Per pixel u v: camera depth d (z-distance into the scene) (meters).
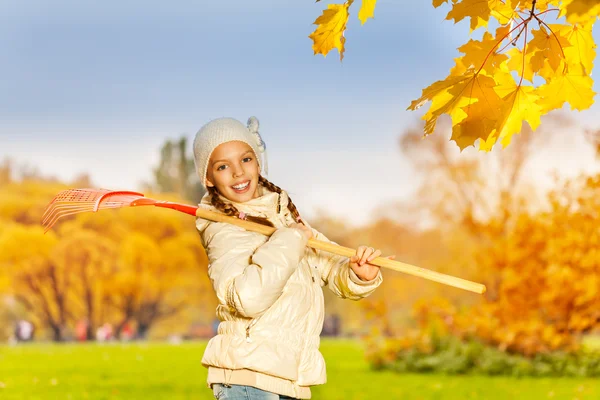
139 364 14.76
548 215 13.18
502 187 22.70
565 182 12.97
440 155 29.03
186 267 45.88
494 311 13.49
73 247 44.66
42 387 10.93
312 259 3.88
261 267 3.25
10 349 19.50
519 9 3.23
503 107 3.22
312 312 3.57
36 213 46.16
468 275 18.06
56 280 45.97
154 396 10.01
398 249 35.19
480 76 3.19
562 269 12.59
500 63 3.23
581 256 12.51
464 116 3.25
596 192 12.63
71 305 47.34
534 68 3.29
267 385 3.35
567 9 2.54
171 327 49.78
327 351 18.41
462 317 13.65
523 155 22.73
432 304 13.88
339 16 3.20
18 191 47.50
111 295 45.88
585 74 3.24
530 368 12.52
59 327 47.75
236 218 3.60
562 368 12.59
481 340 13.45
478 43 3.22
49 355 17.02
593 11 2.52
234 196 3.69
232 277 3.36
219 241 3.56
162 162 59.56
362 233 39.31
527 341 13.03
